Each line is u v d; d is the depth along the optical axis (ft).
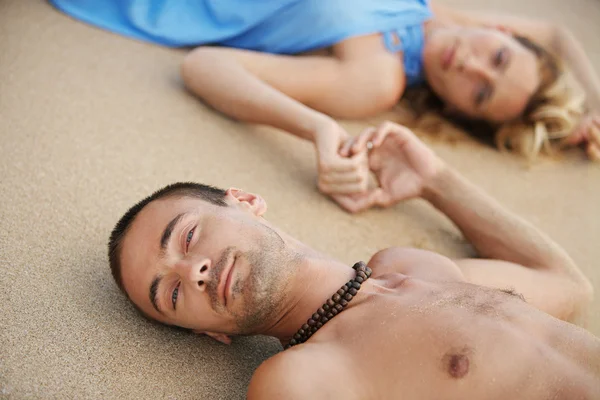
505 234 5.64
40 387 4.01
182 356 4.50
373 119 7.67
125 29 7.48
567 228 6.74
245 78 6.50
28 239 4.92
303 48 7.13
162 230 4.37
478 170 7.38
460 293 4.27
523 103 7.54
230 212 4.49
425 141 7.66
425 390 3.81
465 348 3.85
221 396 4.32
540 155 7.88
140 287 4.37
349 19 6.91
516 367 3.78
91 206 5.36
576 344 3.94
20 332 4.29
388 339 4.00
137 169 5.87
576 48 8.46
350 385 3.87
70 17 7.50
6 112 6.01
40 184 5.41
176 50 7.54
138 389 4.19
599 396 3.67
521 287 5.19
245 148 6.55
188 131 6.49
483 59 7.47
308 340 4.22
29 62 6.70
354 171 5.90
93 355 4.30
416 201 6.61
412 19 7.42
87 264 4.89
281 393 3.74
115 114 6.39
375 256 5.07
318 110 7.20
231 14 7.23
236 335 4.66
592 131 7.84
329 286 4.49
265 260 4.25
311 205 6.14
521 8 10.35
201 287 4.17
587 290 5.36
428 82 7.85
